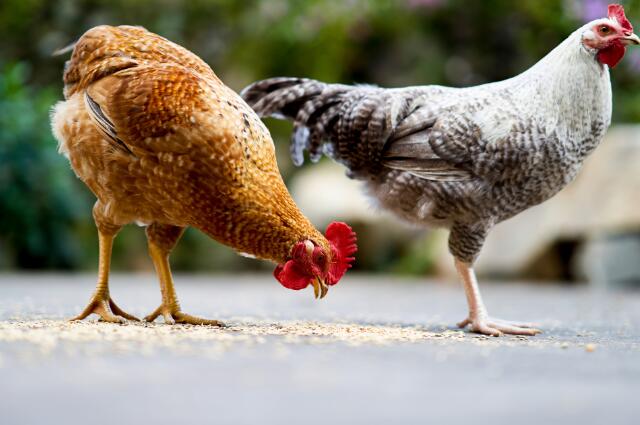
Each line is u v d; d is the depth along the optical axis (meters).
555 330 1.74
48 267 3.57
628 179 3.19
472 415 1.06
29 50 4.31
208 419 1.01
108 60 1.60
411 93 1.79
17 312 1.80
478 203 1.72
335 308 2.16
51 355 1.28
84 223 3.95
